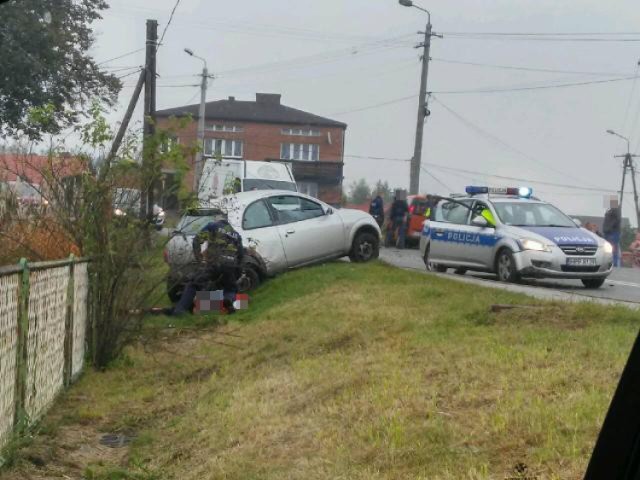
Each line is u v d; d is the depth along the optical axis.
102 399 9.95
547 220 17.73
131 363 11.71
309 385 8.70
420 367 8.35
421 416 6.82
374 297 13.45
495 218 17.58
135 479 7.30
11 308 7.23
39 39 28.38
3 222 11.38
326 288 15.09
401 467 6.00
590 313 9.90
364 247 18.11
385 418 6.89
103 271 11.47
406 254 28.14
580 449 5.48
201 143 12.12
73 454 8.02
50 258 11.34
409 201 33.69
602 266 16.67
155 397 10.11
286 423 7.61
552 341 8.60
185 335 13.40
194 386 10.31
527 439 5.86
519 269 16.55
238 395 8.98
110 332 11.55
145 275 11.80
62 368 9.76
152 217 11.73
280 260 16.92
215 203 14.59
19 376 7.54
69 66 29.86
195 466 7.31
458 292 12.77
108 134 11.59
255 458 6.99
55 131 12.45
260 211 17.05
